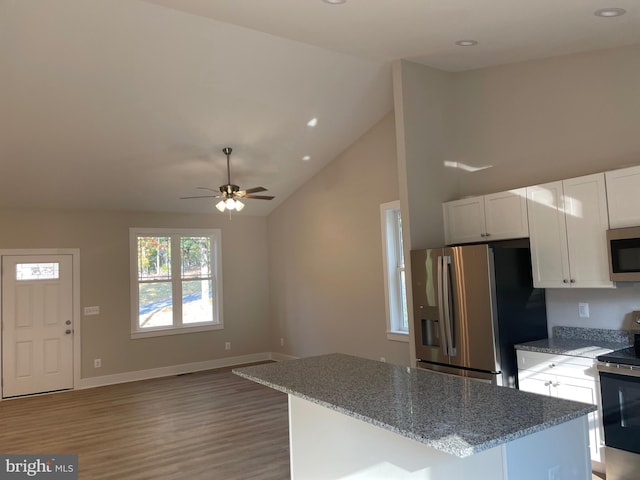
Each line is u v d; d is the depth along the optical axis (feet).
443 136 16.06
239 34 14.34
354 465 8.08
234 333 27.37
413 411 6.82
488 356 12.26
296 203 26.03
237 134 19.56
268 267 28.60
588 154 13.04
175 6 11.91
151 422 16.93
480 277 12.46
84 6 12.61
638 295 11.90
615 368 10.27
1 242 21.58
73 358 22.72
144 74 15.42
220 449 14.10
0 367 21.13
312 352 24.79
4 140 17.19
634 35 11.68
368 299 21.18
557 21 10.91
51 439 15.49
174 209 25.61
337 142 21.68
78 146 18.47
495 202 14.03
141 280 25.03
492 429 5.92
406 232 15.03
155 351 24.88
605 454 10.49
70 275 22.97
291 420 9.64
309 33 12.74
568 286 12.11
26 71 14.34
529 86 14.44
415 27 11.89
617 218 11.08
